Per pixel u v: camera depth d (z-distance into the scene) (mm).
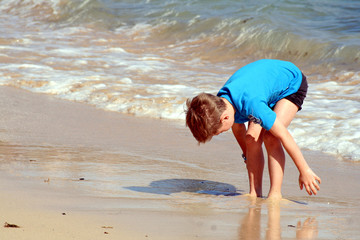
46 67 30078
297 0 44625
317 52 31344
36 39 38938
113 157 14055
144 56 34469
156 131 18391
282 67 10359
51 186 10133
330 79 27625
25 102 22484
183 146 16141
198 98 9086
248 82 9664
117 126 18953
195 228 7461
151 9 45812
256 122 9445
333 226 8016
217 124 9062
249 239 7027
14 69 29297
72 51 35188
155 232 7102
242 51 34500
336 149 15836
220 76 28766
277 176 10289
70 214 7891
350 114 19922
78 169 12227
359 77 27031
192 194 10508
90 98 23797
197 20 40906
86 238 6594
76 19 45312
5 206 8164
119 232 6988
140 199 9539
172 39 39031
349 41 31891
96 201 9062
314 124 18609
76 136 16719
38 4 49656
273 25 36750
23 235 6547
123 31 41812
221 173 12953
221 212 8695
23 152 13852
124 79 27250
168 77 28219
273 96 10078
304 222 8219
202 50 35594
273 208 9211
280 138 9547
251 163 10641
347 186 11938
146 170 12766
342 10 41375
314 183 9602
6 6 50156
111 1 49344
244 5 43625
